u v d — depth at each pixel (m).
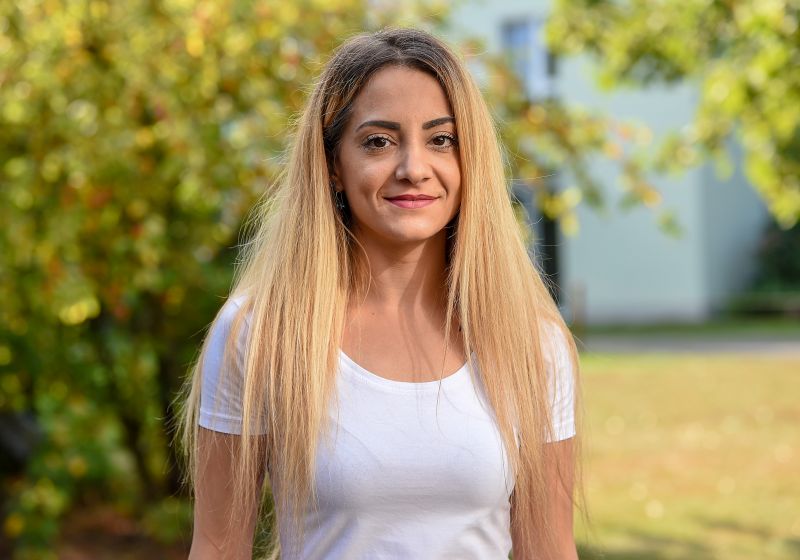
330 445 1.73
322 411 1.75
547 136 5.00
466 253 1.85
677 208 18.42
